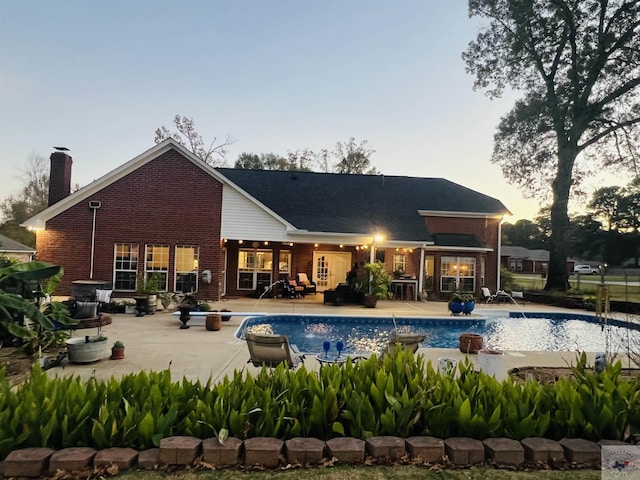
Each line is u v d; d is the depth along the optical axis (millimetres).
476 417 3264
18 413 3092
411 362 4168
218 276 16516
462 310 14812
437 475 2961
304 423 3367
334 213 21391
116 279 16172
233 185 16609
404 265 21062
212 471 2951
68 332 9266
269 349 6438
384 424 3330
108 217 16156
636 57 23422
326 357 7723
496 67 26781
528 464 3121
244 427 3252
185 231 16438
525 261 55812
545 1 23953
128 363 7051
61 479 2834
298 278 20344
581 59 23875
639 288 26344
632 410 3447
